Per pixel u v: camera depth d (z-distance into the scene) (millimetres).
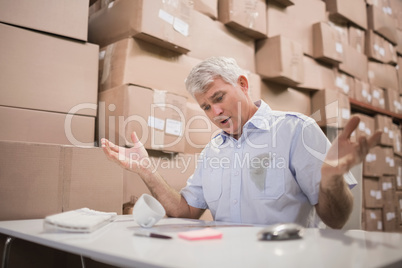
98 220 784
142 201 808
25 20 1232
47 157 1099
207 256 499
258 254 511
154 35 1392
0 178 1020
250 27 1787
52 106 1271
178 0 1493
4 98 1170
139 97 1326
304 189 1015
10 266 1061
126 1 1440
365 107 2535
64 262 1198
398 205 2707
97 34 1604
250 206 1066
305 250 537
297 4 2098
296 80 1927
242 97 1105
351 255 505
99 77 1489
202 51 1659
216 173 1156
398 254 513
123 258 501
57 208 1103
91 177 1174
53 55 1296
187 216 1211
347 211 851
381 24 2811
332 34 2205
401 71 3213
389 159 2711
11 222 938
